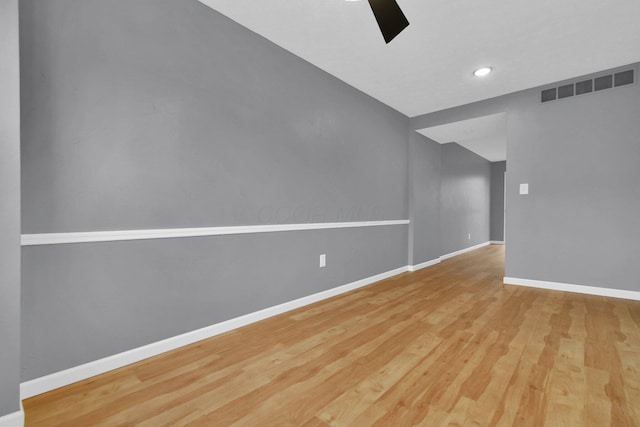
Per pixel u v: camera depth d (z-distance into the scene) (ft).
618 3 6.43
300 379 5.01
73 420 4.01
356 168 10.86
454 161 18.90
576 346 6.19
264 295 7.80
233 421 4.00
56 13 4.66
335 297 9.78
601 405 4.28
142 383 4.88
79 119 4.89
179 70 6.08
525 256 11.23
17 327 3.86
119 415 4.12
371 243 11.69
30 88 4.45
